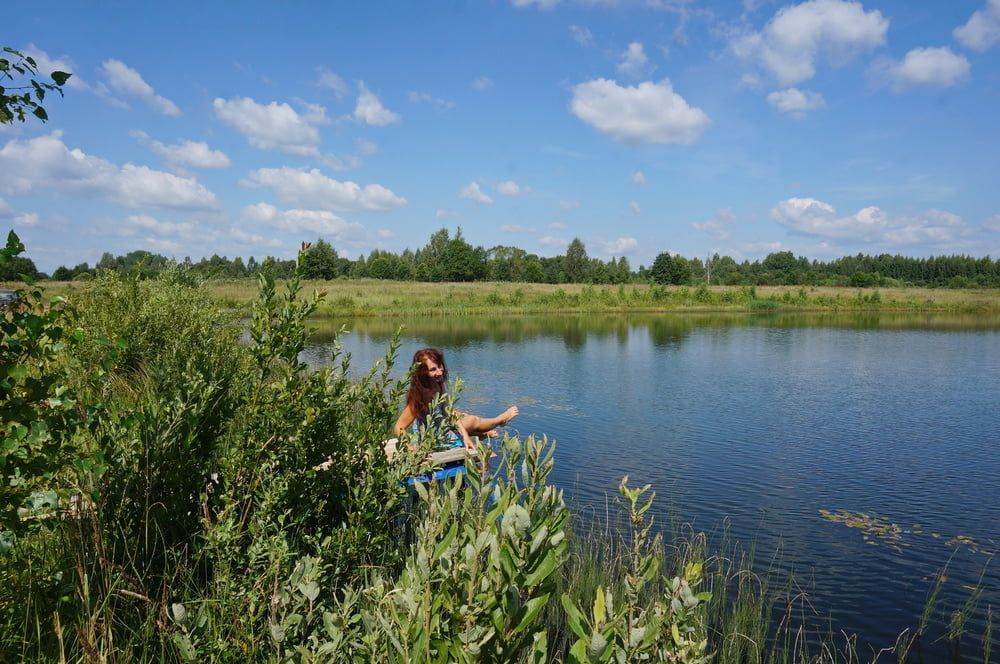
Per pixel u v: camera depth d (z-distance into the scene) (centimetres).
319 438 351
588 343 2905
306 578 248
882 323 4359
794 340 3130
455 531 143
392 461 358
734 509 803
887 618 550
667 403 1512
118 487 307
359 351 2361
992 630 536
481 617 135
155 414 324
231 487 312
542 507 154
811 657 485
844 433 1230
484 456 179
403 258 11412
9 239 256
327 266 7275
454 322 4147
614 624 136
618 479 920
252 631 252
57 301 270
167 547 317
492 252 12362
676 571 579
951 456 1073
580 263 10062
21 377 246
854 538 720
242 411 373
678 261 9562
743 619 515
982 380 1898
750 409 1449
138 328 847
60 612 262
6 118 278
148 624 268
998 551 696
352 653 217
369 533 331
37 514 264
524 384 1759
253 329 335
